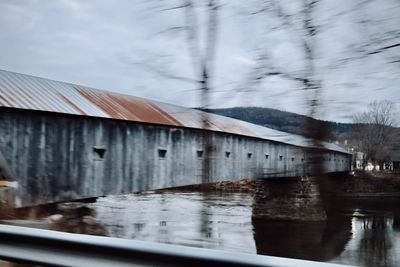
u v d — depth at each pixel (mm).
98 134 12914
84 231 8883
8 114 10562
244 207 17062
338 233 6098
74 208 11875
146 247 1689
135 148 14070
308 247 6078
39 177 11234
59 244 1954
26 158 10969
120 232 9633
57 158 11758
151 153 14570
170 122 15461
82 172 12414
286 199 14617
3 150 10383
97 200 14539
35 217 8172
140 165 14180
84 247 1858
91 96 15078
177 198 13383
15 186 8727
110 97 15945
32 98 12117
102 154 13016
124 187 13609
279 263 1352
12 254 2100
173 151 15328
